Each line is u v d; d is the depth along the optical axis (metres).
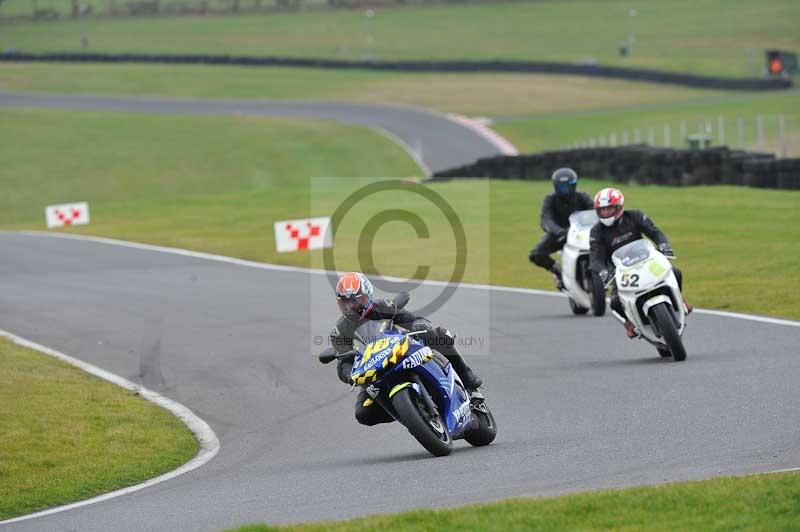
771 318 52.41
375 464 32.75
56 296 79.31
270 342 58.25
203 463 36.88
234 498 29.72
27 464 37.75
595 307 57.53
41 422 43.44
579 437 33.62
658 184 113.62
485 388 43.53
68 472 36.62
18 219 178.88
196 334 61.97
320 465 33.72
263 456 36.81
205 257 98.25
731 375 40.47
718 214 90.44
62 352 59.66
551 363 47.06
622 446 31.62
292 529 23.73
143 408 46.38
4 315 72.31
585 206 60.19
